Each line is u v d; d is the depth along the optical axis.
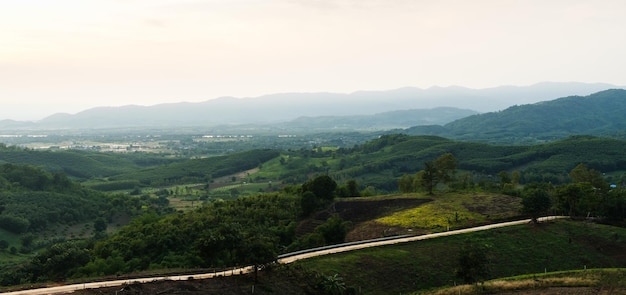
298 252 83.69
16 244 145.12
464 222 102.62
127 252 94.62
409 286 73.50
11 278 82.12
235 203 130.50
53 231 160.25
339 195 141.88
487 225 99.88
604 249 87.12
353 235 101.69
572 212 108.62
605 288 62.66
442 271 78.12
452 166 136.50
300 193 135.75
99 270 81.69
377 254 81.69
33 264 86.31
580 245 88.44
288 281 66.50
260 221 115.62
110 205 187.88
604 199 104.19
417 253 83.12
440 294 66.12
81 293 53.97
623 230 94.12
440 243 87.81
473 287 67.00
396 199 127.06
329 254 81.75
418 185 146.12
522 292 63.22
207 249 65.12
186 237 102.00
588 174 136.00
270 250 64.69
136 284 57.72
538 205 97.50
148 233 106.12
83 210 176.75
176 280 60.84
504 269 79.62
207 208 130.12
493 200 120.56
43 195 174.75
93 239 139.12
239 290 59.91
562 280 66.50
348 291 66.88
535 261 82.88
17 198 167.12
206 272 69.12
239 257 63.84
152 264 84.94
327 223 99.12
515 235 91.69
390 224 105.44
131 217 182.00
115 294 53.72
